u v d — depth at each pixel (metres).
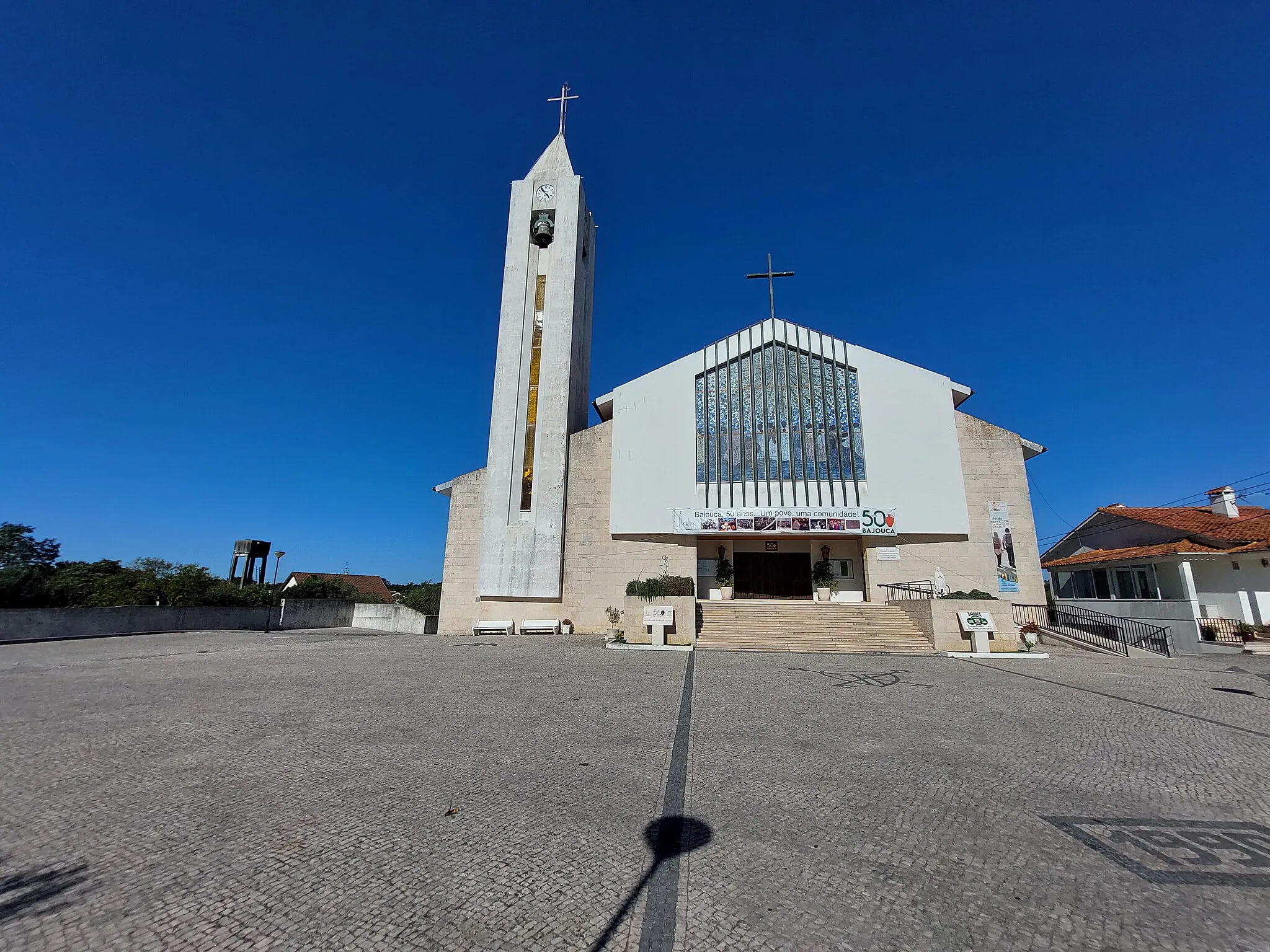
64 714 8.51
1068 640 20.16
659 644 18.34
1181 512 26.86
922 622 18.97
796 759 6.60
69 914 3.45
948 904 3.67
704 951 3.19
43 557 37.38
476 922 3.42
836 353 26.44
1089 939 3.32
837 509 24.52
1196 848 4.46
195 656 16.03
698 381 26.94
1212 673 13.77
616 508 25.55
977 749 7.03
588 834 4.61
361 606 35.22
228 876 3.91
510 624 24.80
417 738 7.30
